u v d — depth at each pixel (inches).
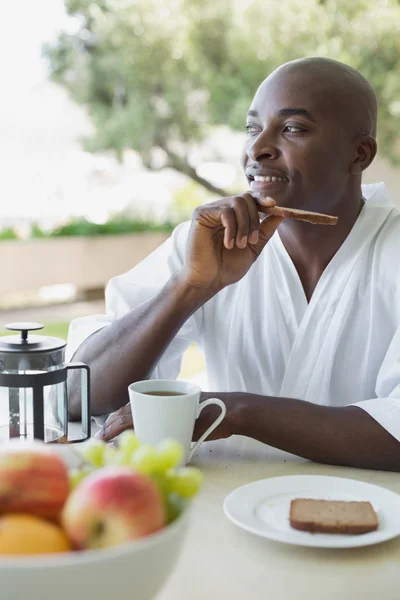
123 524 25.6
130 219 345.4
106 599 25.5
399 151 218.4
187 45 233.9
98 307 299.9
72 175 341.4
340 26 208.4
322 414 47.9
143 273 65.4
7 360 44.4
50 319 275.1
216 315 64.3
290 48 213.3
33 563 24.1
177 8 235.6
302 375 59.6
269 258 61.4
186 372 188.2
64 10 263.7
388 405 47.8
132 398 44.7
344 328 59.8
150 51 239.1
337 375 60.5
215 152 286.8
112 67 253.6
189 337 63.6
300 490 41.5
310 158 57.8
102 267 319.3
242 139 284.2
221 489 42.9
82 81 263.9
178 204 362.0
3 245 287.6
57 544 25.5
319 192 58.8
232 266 57.5
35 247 296.2
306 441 47.2
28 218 327.3
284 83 58.0
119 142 263.9
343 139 58.8
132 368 56.5
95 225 321.7
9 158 338.0
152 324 56.7
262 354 62.8
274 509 39.3
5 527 25.5
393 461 47.0
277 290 61.4
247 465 46.9
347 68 60.3
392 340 56.1
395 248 59.4
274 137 58.5
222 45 232.2
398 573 33.9
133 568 25.3
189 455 45.7
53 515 26.8
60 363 46.2
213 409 48.9
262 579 33.2
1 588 24.4
